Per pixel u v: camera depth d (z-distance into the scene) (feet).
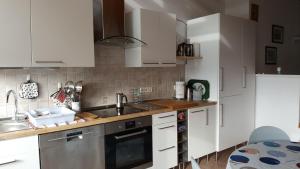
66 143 6.91
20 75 7.78
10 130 6.32
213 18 10.94
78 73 9.00
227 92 11.37
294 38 17.40
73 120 7.27
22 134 6.11
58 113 7.64
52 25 7.06
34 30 6.75
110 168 7.88
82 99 9.14
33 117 6.82
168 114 9.36
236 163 5.39
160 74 11.59
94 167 7.54
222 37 10.90
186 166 10.66
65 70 8.67
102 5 8.48
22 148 6.17
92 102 9.43
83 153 7.27
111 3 8.68
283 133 7.33
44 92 8.25
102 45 9.50
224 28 10.96
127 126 8.19
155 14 9.60
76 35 7.52
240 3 13.75
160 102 10.59
